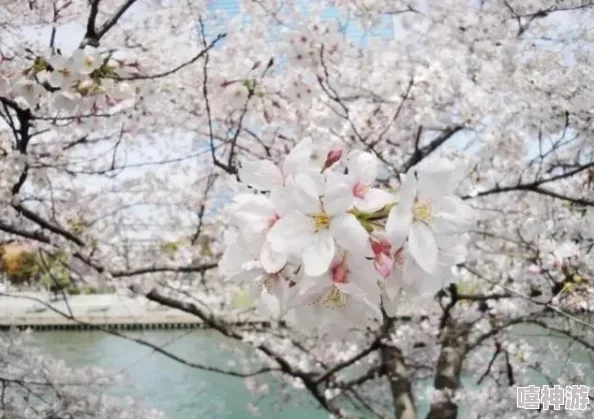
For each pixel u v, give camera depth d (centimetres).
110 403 474
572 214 466
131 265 463
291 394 609
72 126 350
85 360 987
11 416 442
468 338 550
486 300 472
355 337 548
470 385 614
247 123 441
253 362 634
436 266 102
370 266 98
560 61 390
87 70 267
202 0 396
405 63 429
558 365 504
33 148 412
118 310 1162
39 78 278
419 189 101
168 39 409
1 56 279
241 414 809
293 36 409
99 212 490
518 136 412
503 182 437
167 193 503
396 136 442
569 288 365
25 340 510
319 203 96
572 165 392
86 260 380
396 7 420
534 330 582
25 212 352
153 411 488
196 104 436
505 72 380
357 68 436
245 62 412
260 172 104
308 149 104
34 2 326
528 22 383
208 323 432
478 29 383
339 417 440
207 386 903
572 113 369
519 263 458
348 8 426
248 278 104
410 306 524
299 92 420
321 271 93
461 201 102
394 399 502
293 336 531
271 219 100
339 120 419
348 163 102
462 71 384
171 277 484
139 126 428
